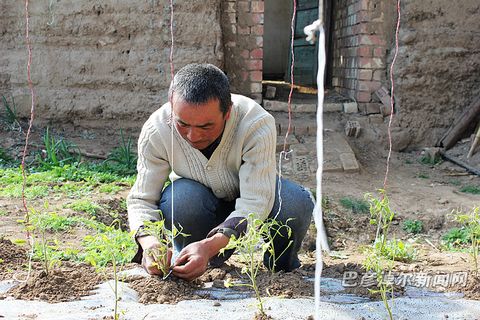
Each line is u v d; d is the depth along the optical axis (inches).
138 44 316.2
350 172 290.5
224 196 122.9
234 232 107.2
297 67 453.4
